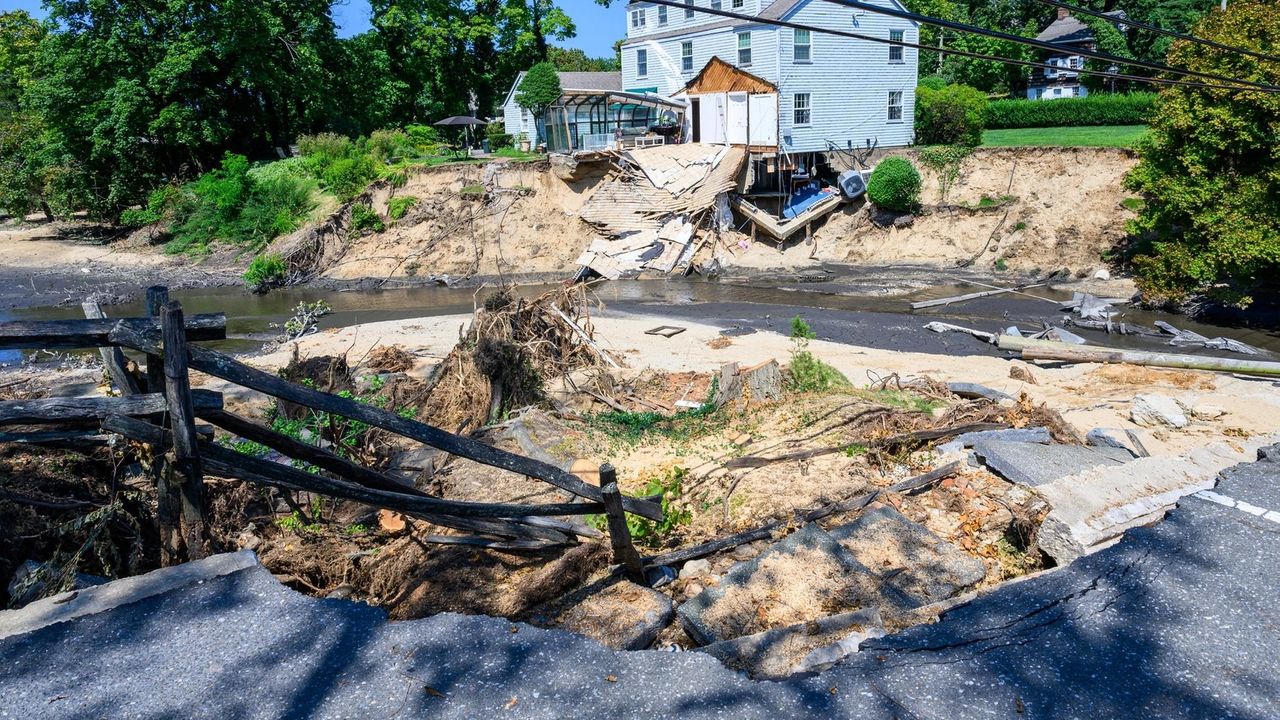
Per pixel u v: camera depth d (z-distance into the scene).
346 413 5.15
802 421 10.90
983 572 6.47
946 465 8.89
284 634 4.48
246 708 3.92
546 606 6.24
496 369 13.42
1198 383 15.90
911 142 38.88
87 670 4.18
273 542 8.08
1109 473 7.13
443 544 7.33
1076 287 28.81
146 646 4.37
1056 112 43.00
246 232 39.38
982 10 52.41
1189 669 4.21
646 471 9.48
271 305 31.73
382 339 23.80
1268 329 23.39
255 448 10.02
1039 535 6.67
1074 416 12.84
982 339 22.80
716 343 22.55
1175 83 7.79
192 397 5.07
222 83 45.19
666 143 40.09
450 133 54.09
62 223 49.47
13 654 4.30
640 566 6.59
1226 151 23.72
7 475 7.48
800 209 36.25
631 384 16.31
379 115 51.12
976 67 50.78
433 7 52.62
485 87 58.47
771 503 8.24
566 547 7.03
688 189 36.44
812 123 36.81
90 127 42.41
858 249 34.72
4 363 19.05
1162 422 11.70
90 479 8.04
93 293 33.28
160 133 43.50
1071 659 4.32
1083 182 31.61
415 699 3.98
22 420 4.71
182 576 4.99
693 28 38.91
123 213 43.12
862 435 10.15
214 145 45.50
